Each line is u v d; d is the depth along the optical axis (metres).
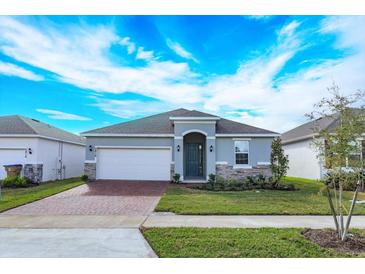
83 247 5.70
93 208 9.80
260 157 18.91
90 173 18.84
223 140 19.00
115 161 19.11
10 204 10.31
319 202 10.92
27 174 18.23
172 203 10.42
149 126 20.22
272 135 18.81
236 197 12.12
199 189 15.14
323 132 6.60
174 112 22.97
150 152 19.20
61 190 13.98
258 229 6.89
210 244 5.73
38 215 8.71
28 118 22.62
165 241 5.91
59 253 5.39
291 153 25.27
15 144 18.56
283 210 9.27
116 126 20.11
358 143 6.20
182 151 18.62
